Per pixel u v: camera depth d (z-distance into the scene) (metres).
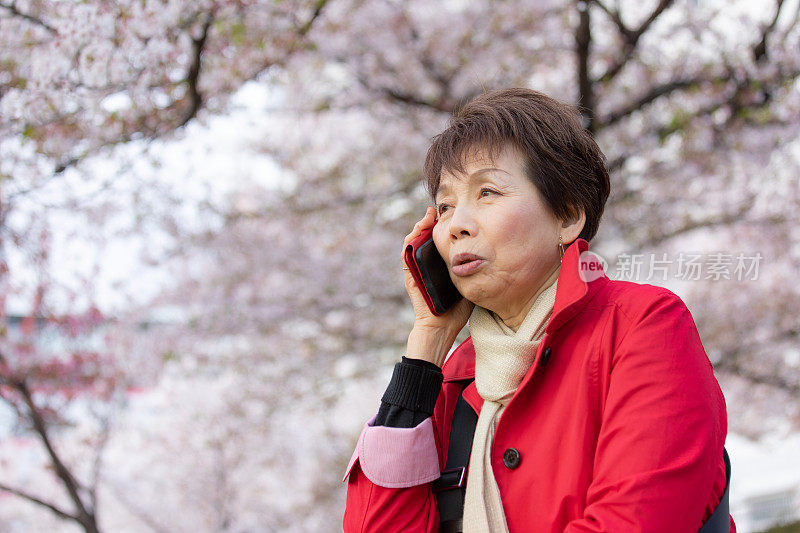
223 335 8.00
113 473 9.40
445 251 1.40
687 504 1.06
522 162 1.32
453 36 6.52
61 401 7.50
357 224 8.09
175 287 7.82
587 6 5.62
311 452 9.88
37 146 4.67
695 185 7.04
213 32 4.72
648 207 7.23
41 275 6.61
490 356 1.33
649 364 1.15
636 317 1.21
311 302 7.96
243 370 8.39
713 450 1.11
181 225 7.32
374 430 1.40
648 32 6.40
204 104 4.99
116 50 3.91
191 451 9.51
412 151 7.90
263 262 7.77
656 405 1.12
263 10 4.81
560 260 1.36
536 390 1.28
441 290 1.46
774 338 7.96
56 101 4.07
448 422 1.49
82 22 3.79
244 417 9.01
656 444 1.09
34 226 6.01
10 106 4.09
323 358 8.36
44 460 8.26
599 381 1.21
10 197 5.03
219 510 9.75
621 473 1.09
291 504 10.05
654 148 6.68
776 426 9.05
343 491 9.97
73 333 7.24
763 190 6.86
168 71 4.26
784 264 7.60
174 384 9.36
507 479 1.26
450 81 6.88
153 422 9.47
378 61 6.71
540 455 1.22
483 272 1.32
